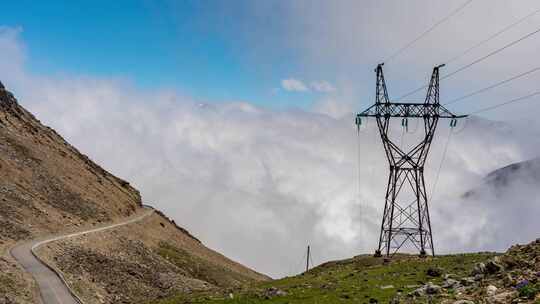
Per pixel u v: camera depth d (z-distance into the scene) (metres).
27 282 70.00
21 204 125.12
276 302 45.94
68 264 91.88
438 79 81.94
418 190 80.69
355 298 43.28
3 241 94.62
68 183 176.88
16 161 158.62
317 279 62.97
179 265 164.38
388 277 54.44
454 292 33.97
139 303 68.81
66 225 132.25
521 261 35.56
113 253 120.62
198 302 51.72
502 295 28.03
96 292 81.38
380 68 83.00
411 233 78.75
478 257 61.50
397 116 82.06
